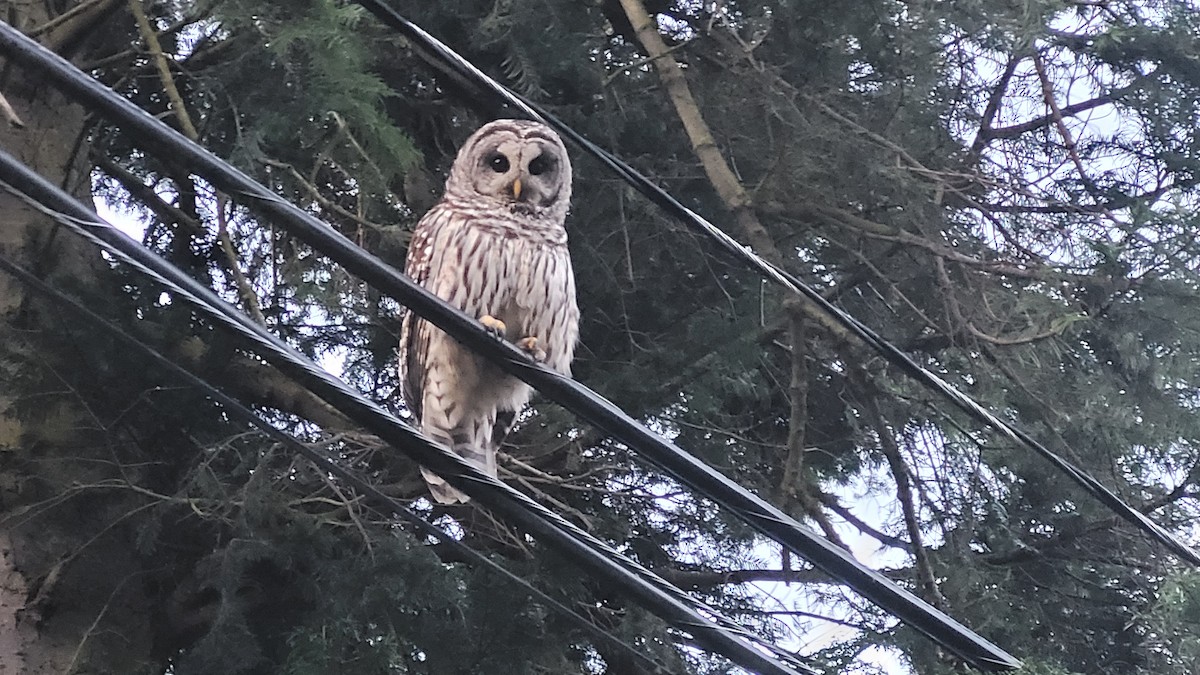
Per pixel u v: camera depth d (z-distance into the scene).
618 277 9.10
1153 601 8.97
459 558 8.78
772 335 8.56
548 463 8.71
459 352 6.57
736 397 9.60
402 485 8.45
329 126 6.65
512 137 6.57
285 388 8.57
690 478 4.61
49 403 7.53
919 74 8.04
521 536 8.69
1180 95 8.41
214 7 6.40
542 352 6.67
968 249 8.83
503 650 7.64
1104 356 8.54
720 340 8.14
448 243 6.52
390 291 4.38
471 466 4.38
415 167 7.61
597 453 8.99
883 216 8.66
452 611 7.78
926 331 9.16
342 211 7.10
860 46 8.08
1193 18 8.17
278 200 4.16
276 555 7.66
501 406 6.87
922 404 9.39
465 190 6.61
